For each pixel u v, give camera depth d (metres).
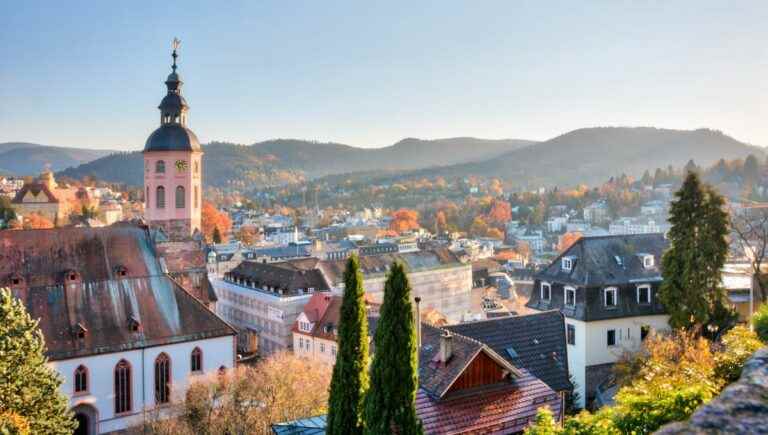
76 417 60.50
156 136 120.12
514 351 48.09
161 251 94.88
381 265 147.38
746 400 7.96
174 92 121.50
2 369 40.03
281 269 124.12
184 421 57.12
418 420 27.22
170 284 68.19
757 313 35.47
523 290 189.62
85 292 63.94
